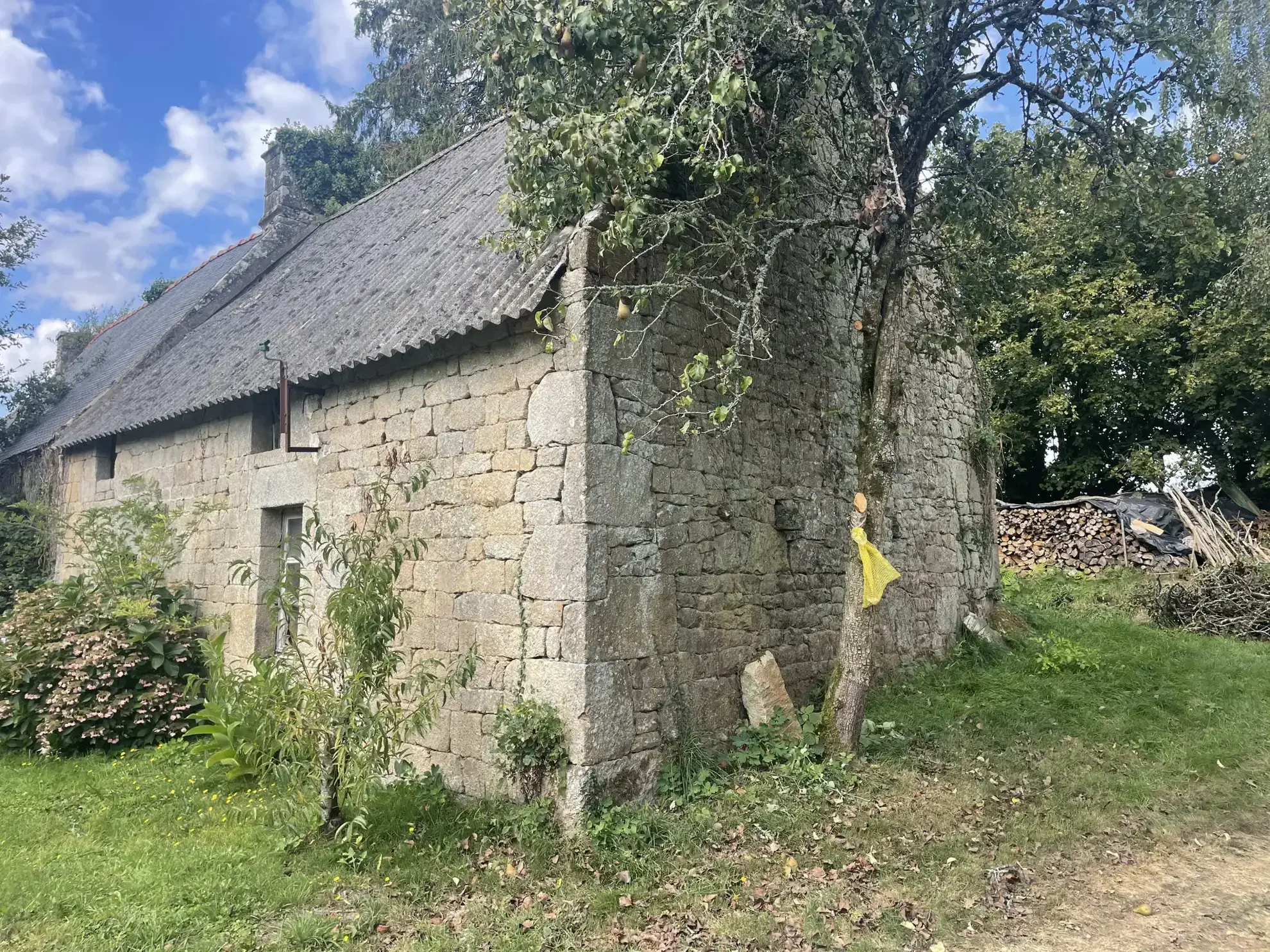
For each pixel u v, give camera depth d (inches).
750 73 228.7
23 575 469.7
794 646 275.1
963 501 418.9
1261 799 217.5
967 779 229.3
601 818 191.0
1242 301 546.6
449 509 231.9
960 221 289.9
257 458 312.5
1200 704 288.2
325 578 268.7
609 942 150.3
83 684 283.4
